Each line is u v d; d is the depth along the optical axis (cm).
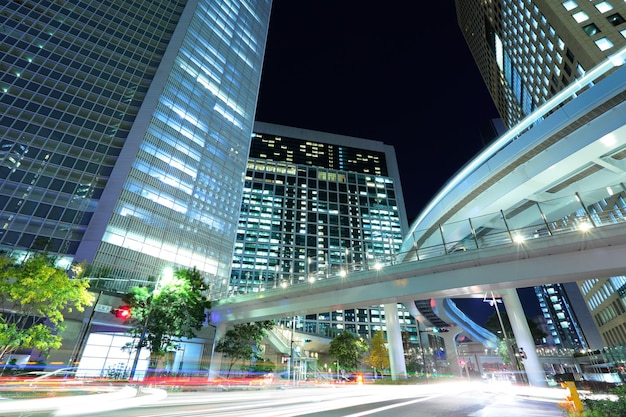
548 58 5328
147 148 5684
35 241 3225
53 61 5722
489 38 9088
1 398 1252
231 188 7006
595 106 2238
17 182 4553
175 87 6656
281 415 1048
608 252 2011
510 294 3859
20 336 2173
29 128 4984
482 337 8750
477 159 3173
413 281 2680
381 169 17012
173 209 5656
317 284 3177
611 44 3956
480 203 3109
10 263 2308
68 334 3397
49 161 4909
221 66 8144
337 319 11362
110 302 3884
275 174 14850
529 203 3020
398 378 4181
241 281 11425
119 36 6731
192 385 3177
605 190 2469
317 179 15362
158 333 3023
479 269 2406
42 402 1066
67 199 4778
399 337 4409
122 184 5103
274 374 5053
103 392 1738
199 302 3297
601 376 4600
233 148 7506
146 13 7431
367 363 7300
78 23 6362
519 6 6044
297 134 16875
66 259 4300
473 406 1481
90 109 5650
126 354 3803
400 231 14688
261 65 9756
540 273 2180
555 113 2483
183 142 6356
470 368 10025
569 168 2531
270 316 3666
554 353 8562
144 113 5966
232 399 1702
